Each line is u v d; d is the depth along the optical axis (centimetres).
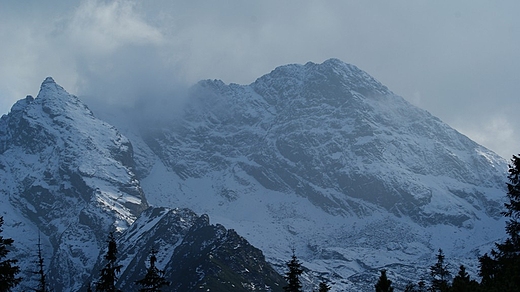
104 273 18438
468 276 19525
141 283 18850
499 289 16638
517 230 17825
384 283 17575
